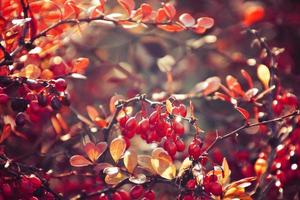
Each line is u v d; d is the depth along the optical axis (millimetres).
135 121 667
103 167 672
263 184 723
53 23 735
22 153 779
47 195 687
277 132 739
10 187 679
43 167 760
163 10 717
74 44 901
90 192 743
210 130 892
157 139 670
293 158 742
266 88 746
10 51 690
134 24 714
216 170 651
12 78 674
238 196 663
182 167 667
